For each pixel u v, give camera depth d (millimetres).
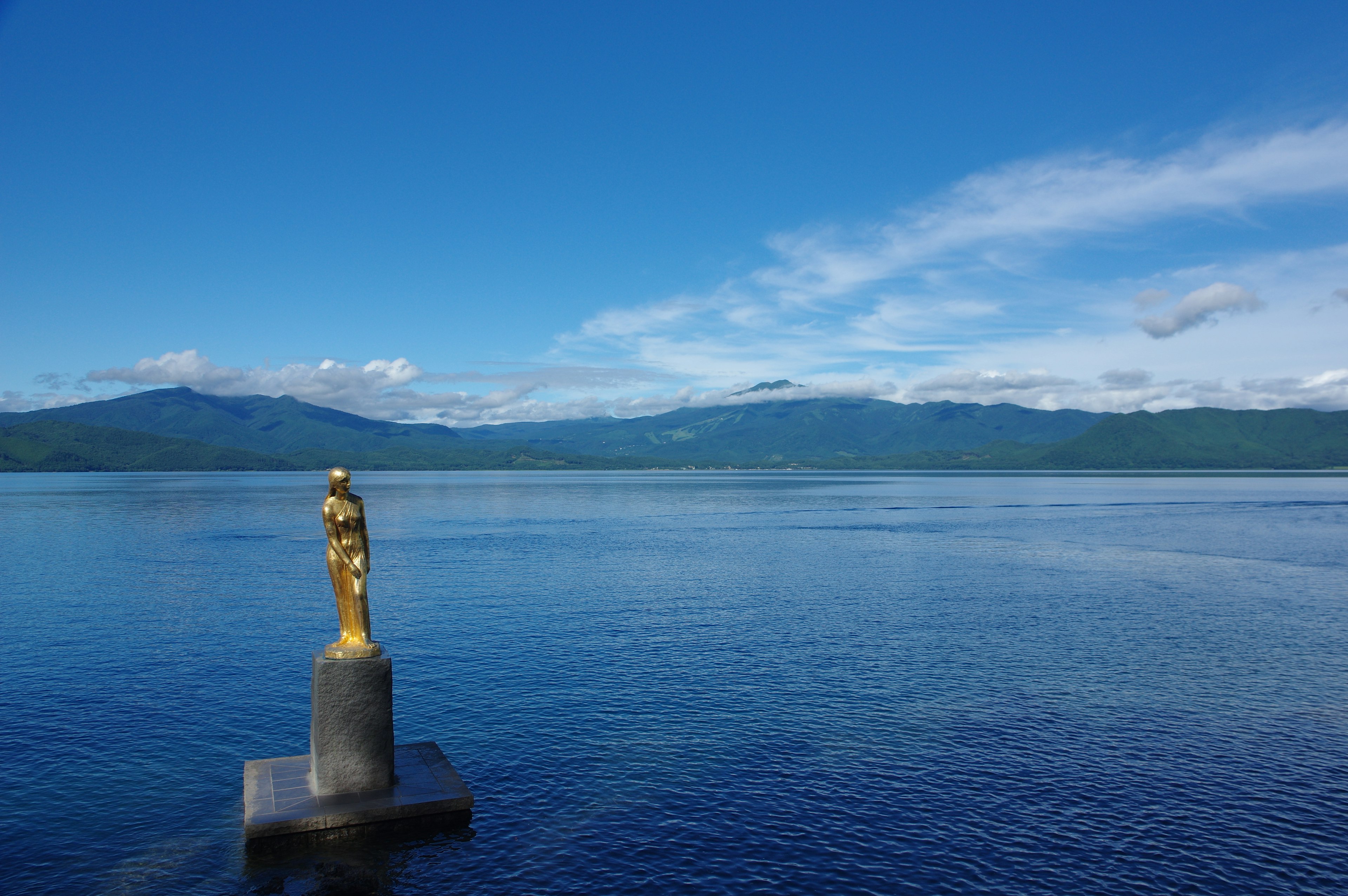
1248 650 33094
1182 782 19938
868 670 29969
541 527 98625
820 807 18547
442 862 15945
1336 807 18609
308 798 17219
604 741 22594
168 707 25469
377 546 75188
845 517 117688
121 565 60125
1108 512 128000
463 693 26922
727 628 37375
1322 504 148125
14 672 29609
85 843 16500
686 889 15070
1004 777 20266
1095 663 31109
